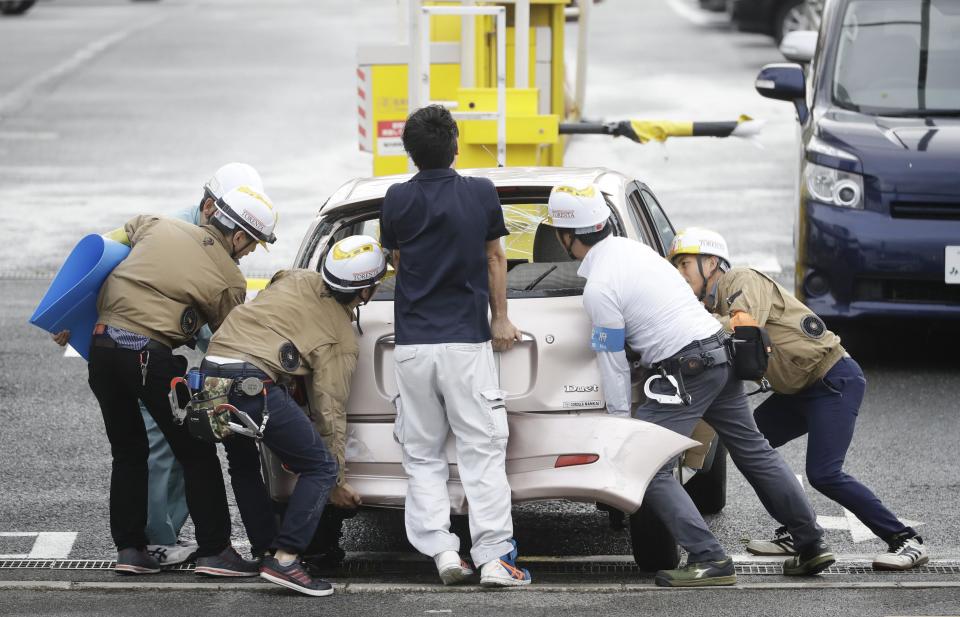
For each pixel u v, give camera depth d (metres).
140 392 21.97
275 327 21.20
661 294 21.56
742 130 40.47
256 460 22.45
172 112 81.06
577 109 60.12
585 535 25.66
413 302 21.03
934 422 32.06
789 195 58.44
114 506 23.05
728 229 52.06
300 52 107.50
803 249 36.09
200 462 22.52
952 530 25.53
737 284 22.88
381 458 21.59
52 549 24.86
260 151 69.25
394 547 25.27
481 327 21.09
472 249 20.94
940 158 35.00
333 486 21.47
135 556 23.16
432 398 21.14
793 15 98.81
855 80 39.19
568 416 21.14
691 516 21.47
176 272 22.03
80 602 21.11
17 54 107.31
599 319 21.14
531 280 23.06
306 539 21.27
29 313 42.97
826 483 23.20
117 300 21.98
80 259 22.30
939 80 38.62
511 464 21.27
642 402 22.31
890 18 40.16
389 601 20.86
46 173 64.25
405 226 21.08
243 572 22.66
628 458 20.78
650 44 107.50
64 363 38.19
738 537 25.70
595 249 21.70
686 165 65.06
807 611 20.11
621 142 71.12
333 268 21.20
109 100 85.56
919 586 21.52
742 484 28.91
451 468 21.58
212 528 22.55
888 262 34.91
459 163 40.38
